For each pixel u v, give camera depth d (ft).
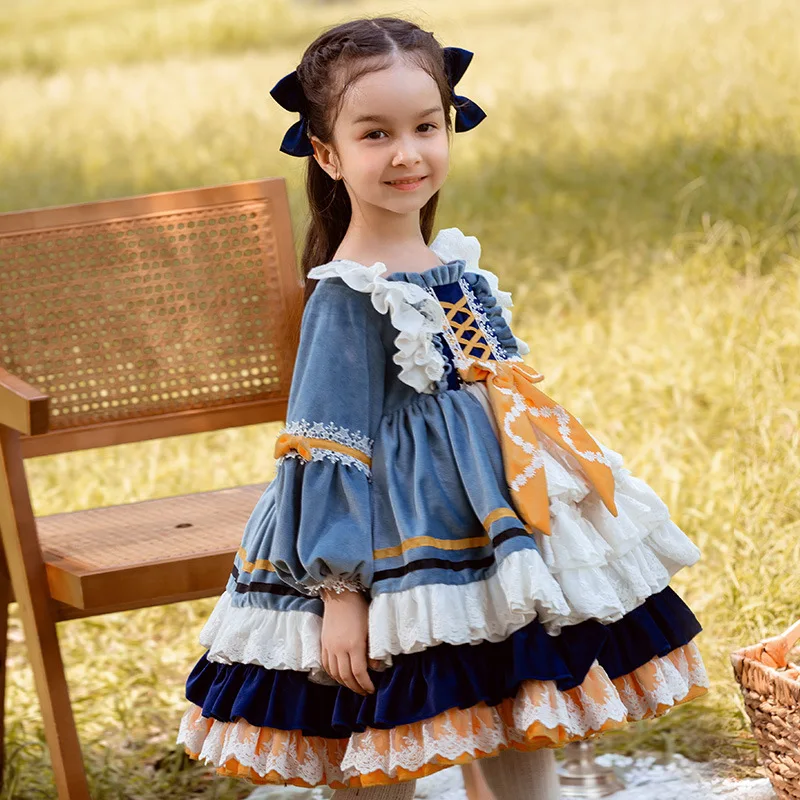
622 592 9.36
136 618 16.48
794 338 19.20
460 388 9.58
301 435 9.09
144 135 42.70
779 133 29.63
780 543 14.46
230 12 67.15
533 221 28.37
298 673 9.20
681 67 36.81
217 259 14.06
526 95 38.52
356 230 10.00
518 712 8.71
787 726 10.37
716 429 18.65
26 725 14.38
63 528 12.89
